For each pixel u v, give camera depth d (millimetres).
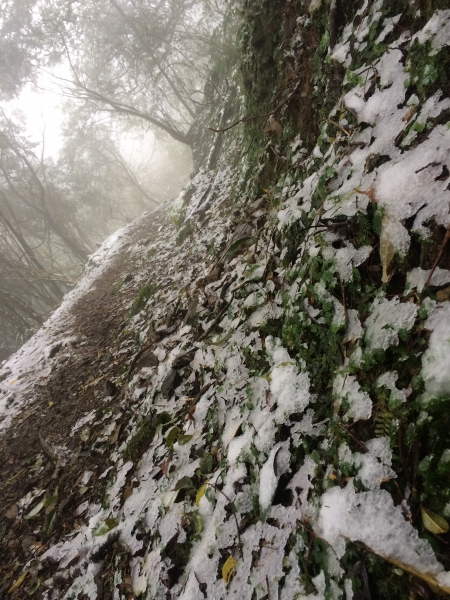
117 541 2270
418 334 1300
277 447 1699
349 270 1694
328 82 2822
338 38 2654
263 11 3928
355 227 1740
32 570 2656
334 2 2639
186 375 3033
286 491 1579
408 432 1214
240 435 1996
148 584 1881
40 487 3479
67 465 3508
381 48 2070
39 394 5121
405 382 1288
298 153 3498
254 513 1684
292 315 2045
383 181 1590
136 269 8008
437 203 1371
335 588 1211
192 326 3508
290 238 2547
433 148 1479
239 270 3438
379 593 1123
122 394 3785
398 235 1463
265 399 1993
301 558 1363
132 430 3145
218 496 1867
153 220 12805
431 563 1038
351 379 1521
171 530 1973
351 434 1407
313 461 1548
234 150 7426
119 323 6043
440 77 1613
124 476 2725
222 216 5766
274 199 3639
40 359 6148
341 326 1674
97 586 2180
